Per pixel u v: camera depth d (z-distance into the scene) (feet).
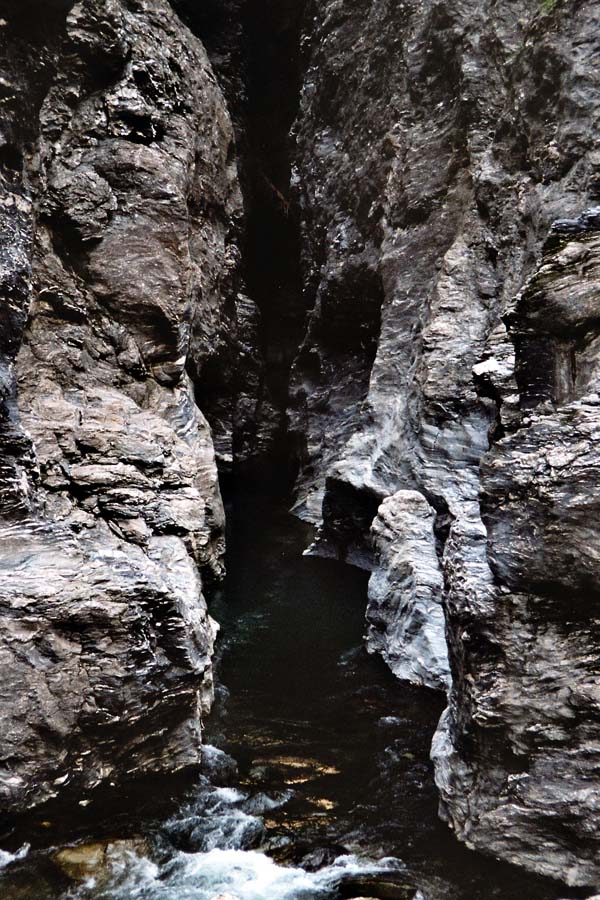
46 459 23.98
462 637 15.06
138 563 20.33
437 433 31.53
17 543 19.21
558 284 15.06
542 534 13.88
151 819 16.67
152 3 37.58
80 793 17.24
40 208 29.25
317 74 51.39
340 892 14.25
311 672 24.22
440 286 32.94
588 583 13.43
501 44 34.32
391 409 36.17
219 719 21.22
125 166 31.71
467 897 13.93
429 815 16.69
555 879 14.07
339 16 48.85
